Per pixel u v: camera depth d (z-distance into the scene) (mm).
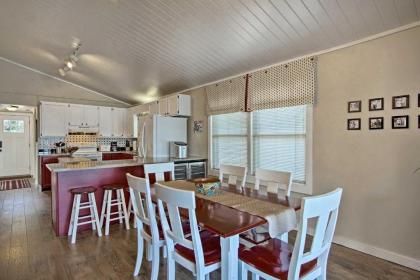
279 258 1713
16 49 5066
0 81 5793
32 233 3297
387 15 2283
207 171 4676
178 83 4973
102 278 2264
